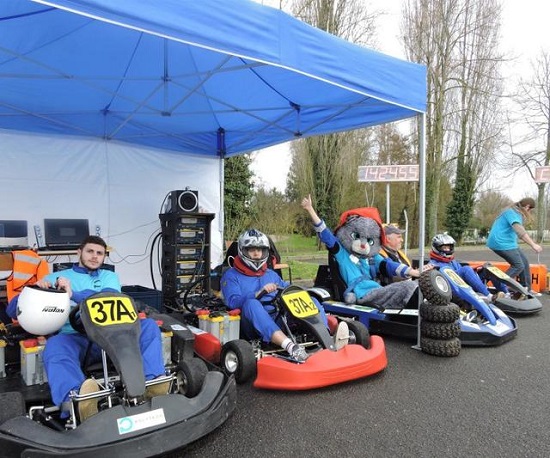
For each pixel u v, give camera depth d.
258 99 5.51
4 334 3.30
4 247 4.54
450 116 21.28
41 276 3.86
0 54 4.26
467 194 22.31
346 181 17.30
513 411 3.07
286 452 2.52
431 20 19.08
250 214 16.39
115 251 6.29
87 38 4.15
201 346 3.85
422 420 2.92
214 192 7.26
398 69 4.26
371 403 3.18
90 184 6.05
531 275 7.75
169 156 6.76
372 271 5.48
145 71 4.87
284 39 3.29
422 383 3.56
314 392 3.36
